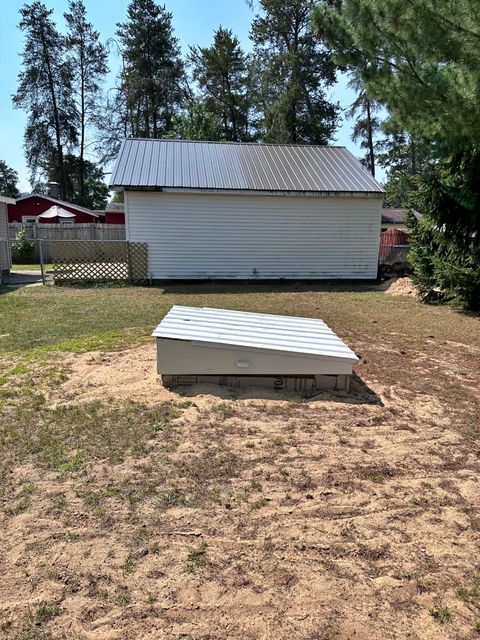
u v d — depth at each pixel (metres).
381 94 7.08
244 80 31.02
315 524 2.10
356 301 9.10
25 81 31.97
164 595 1.67
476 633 1.54
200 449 2.78
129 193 11.41
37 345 5.17
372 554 1.91
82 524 2.06
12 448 2.74
